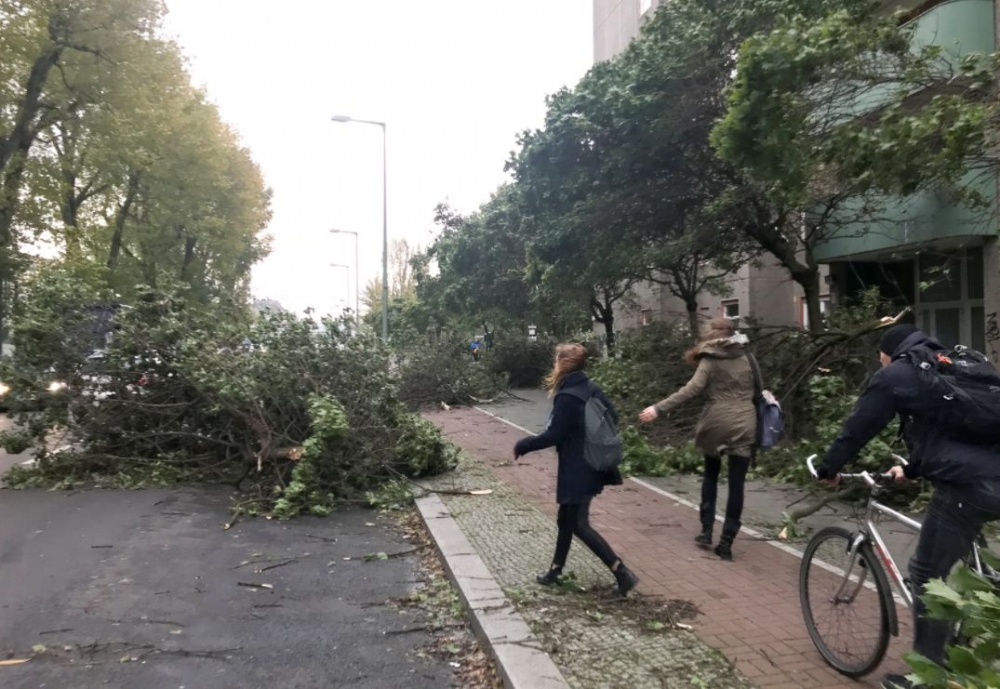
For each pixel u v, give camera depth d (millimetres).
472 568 5359
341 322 9086
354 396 8492
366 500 7875
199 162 28578
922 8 11562
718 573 5277
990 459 3039
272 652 4230
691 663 3832
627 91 10789
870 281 15484
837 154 6012
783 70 5836
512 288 24953
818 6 8812
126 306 9250
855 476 3719
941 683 2508
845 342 9234
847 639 3707
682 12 11500
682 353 11320
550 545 6039
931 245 12016
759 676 3695
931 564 3154
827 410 8297
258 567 5750
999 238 8297
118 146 23625
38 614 4738
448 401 18266
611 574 5273
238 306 9664
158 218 30438
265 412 8062
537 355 24656
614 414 4898
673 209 12312
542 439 4797
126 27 22047
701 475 8961
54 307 9180
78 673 3932
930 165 5590
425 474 9023
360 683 3865
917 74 6012
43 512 7336
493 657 4008
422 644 4367
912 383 3148
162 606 4910
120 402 8852
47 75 21938
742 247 13617
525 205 13625
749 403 5680
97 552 6062
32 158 24188
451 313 28875
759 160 6281
